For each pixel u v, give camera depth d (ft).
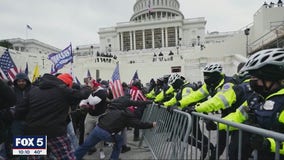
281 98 6.57
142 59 128.88
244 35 107.55
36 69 28.53
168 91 20.83
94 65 106.42
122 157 18.62
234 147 8.21
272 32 86.94
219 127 8.91
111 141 15.40
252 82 7.20
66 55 31.30
